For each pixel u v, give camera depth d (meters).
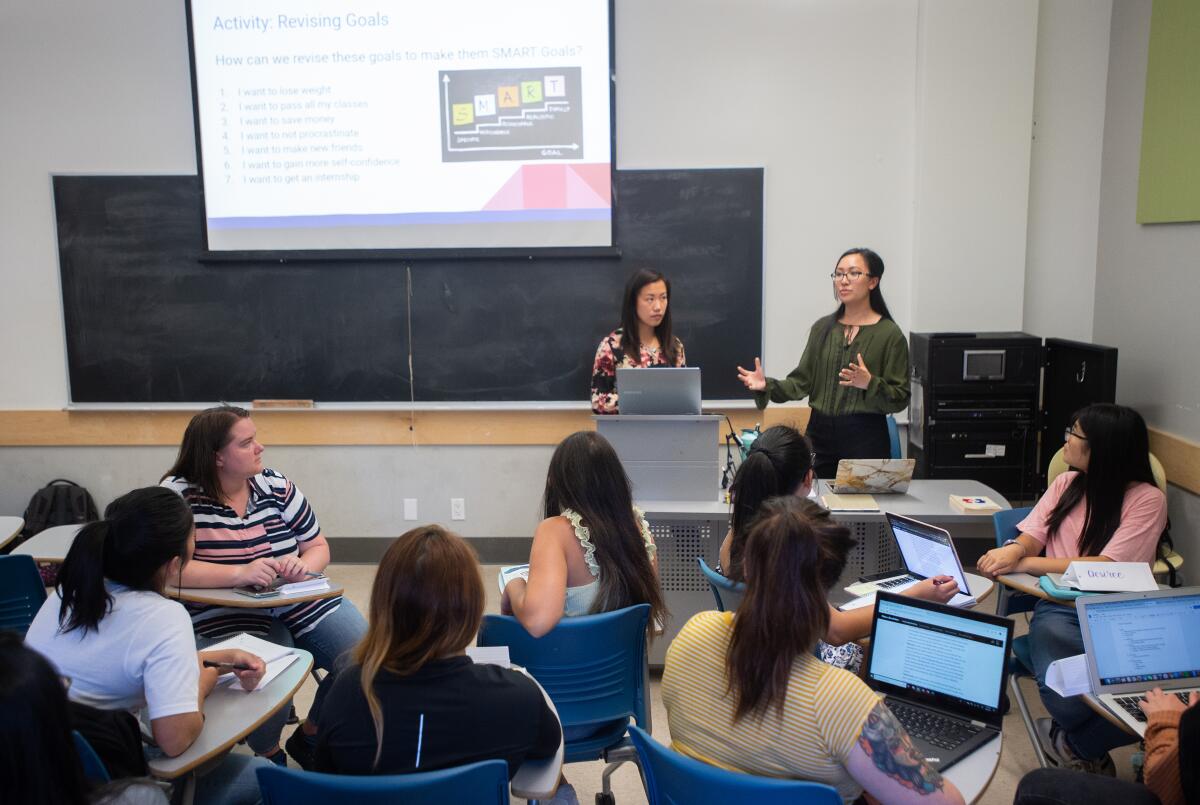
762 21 4.21
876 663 1.89
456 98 4.30
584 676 2.08
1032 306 4.36
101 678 1.69
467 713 1.45
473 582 1.47
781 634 1.41
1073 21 4.14
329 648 2.56
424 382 4.52
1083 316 4.34
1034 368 3.86
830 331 3.77
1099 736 2.26
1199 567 3.45
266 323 4.49
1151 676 1.89
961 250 4.22
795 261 4.36
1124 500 2.54
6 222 4.44
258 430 4.59
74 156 4.40
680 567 3.14
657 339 3.92
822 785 1.29
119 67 4.34
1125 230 3.99
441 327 4.48
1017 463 3.93
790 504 1.52
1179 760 1.55
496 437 4.55
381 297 4.46
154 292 4.47
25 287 4.49
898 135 4.23
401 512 4.66
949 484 3.31
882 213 4.29
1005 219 4.19
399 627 1.44
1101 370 3.55
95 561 1.70
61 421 4.57
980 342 3.85
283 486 2.72
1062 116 4.22
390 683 1.43
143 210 4.41
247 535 2.55
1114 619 1.90
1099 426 2.54
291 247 4.43
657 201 4.34
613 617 2.03
